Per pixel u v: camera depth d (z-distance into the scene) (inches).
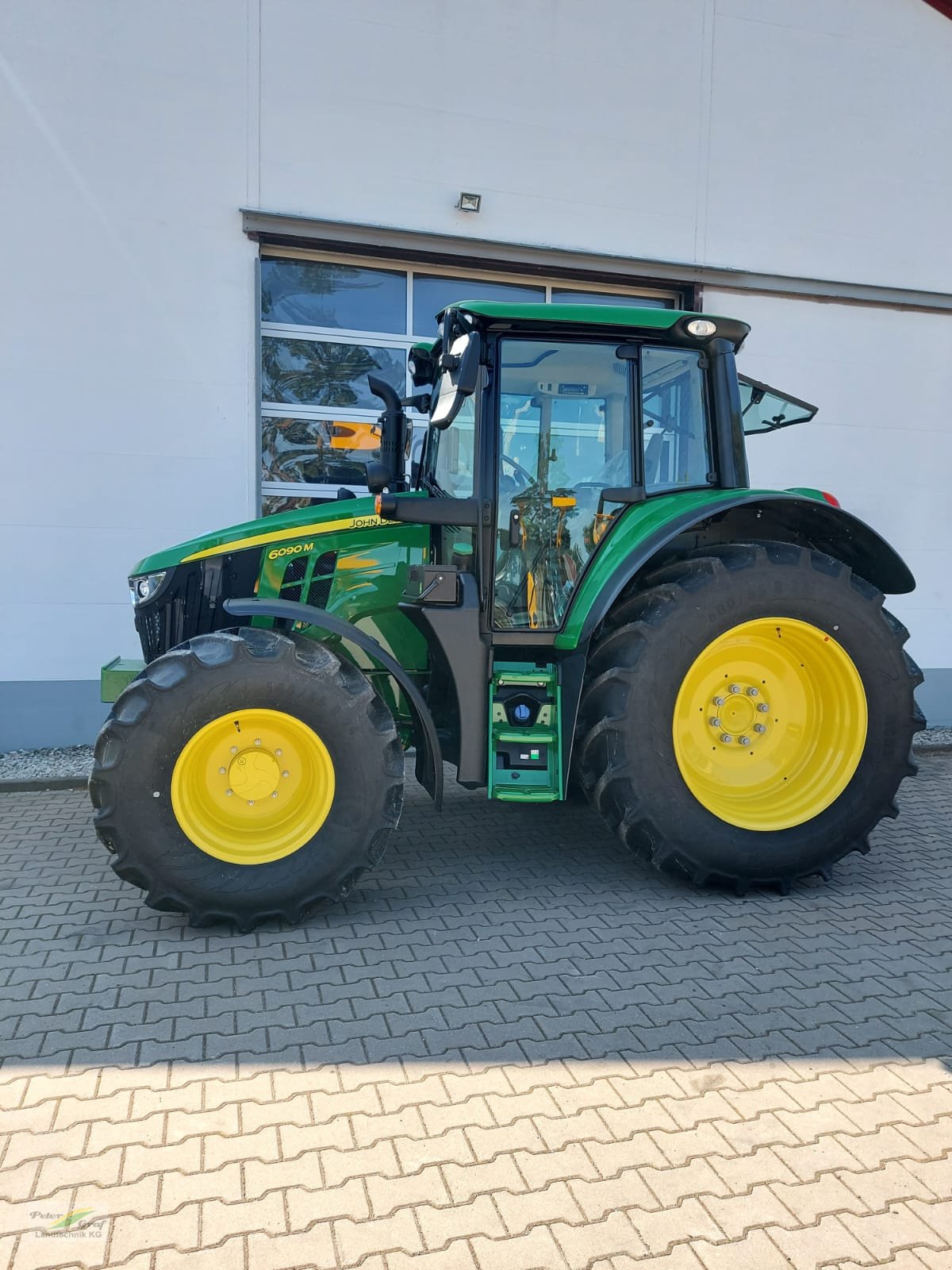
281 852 135.2
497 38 250.8
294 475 256.4
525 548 153.3
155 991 115.3
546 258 259.6
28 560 229.5
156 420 234.7
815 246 280.5
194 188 233.0
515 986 118.0
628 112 262.5
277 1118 89.7
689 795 146.4
